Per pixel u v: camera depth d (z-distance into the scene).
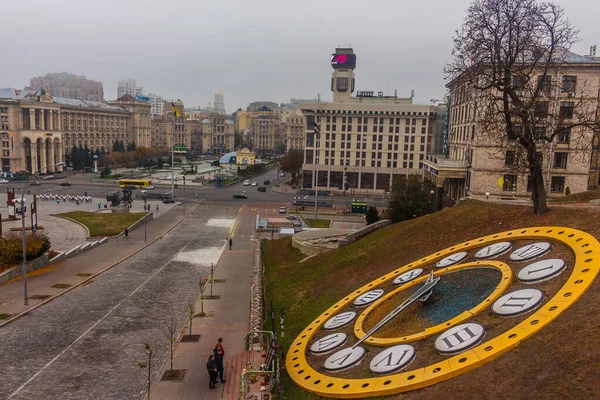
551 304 19.19
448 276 26.80
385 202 125.00
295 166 171.25
